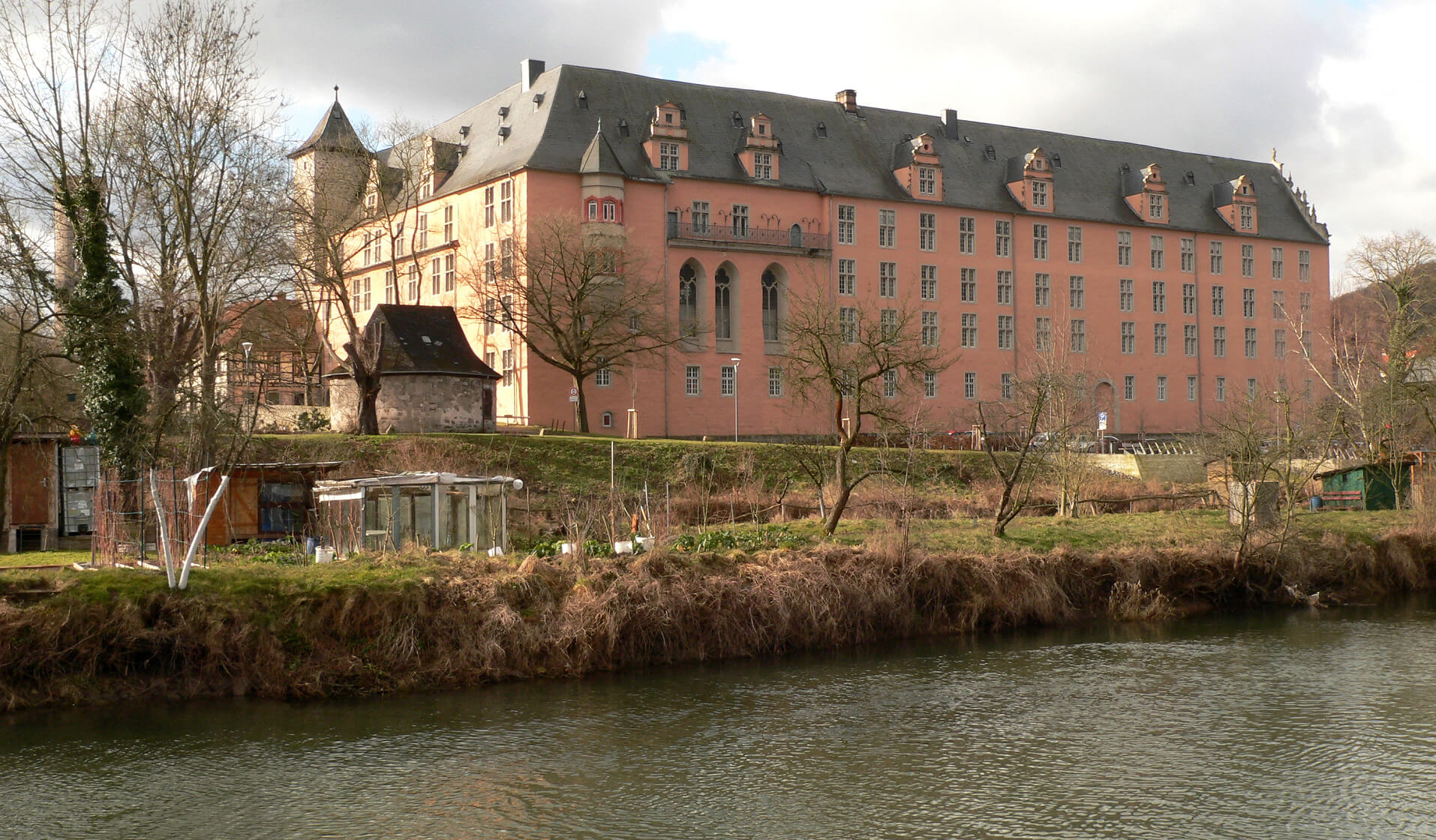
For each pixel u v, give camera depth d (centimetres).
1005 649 3038
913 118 9481
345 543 3052
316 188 6128
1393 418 5369
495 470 4978
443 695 2462
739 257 8112
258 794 1928
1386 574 3934
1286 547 3828
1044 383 3947
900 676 2738
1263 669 2839
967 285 9056
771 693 2569
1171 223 10112
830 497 4641
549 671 2619
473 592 2633
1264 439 4656
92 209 3544
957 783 2033
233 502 3406
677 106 7962
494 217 7750
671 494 4838
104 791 1927
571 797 1941
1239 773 2086
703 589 2872
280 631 2439
